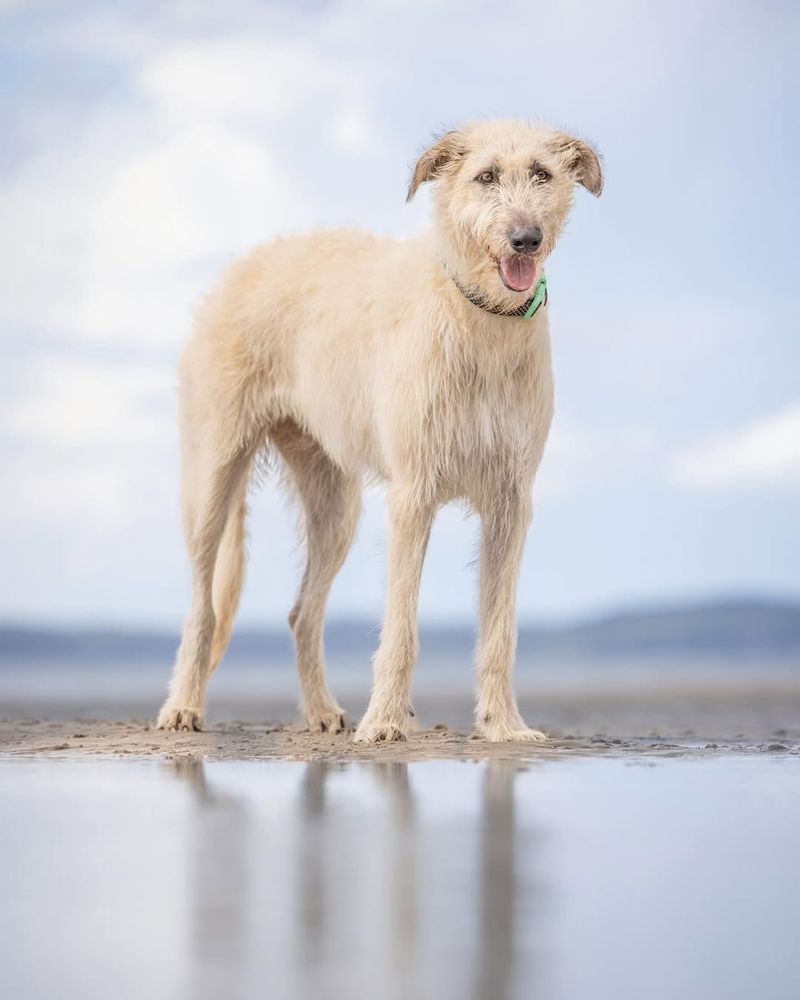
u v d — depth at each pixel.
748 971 3.72
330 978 3.61
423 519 10.41
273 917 4.29
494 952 3.88
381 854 5.31
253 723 14.50
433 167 10.42
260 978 3.62
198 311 13.09
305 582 13.20
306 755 9.51
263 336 12.34
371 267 11.52
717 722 22.75
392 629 10.44
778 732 16.66
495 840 5.65
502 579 10.52
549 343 10.56
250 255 12.95
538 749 9.80
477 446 10.30
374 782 7.72
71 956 3.86
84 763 9.14
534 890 4.67
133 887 4.72
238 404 12.50
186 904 4.45
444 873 4.94
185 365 13.02
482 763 8.88
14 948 3.96
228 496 12.65
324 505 13.10
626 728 19.28
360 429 11.33
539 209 9.72
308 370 11.86
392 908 4.39
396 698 10.45
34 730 12.73
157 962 3.77
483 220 9.72
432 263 10.40
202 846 5.50
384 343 10.70
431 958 3.81
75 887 4.73
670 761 9.00
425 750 9.69
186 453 12.95
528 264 9.71
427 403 10.22
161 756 9.67
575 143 10.56
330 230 12.62
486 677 10.60
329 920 4.23
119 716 23.47
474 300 10.00
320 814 6.39
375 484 11.68
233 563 12.80
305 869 5.02
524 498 10.48
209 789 7.43
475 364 10.15
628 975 3.67
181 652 12.65
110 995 3.47
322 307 11.72
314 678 12.90
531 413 10.41
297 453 13.16
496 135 10.19
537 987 3.54
